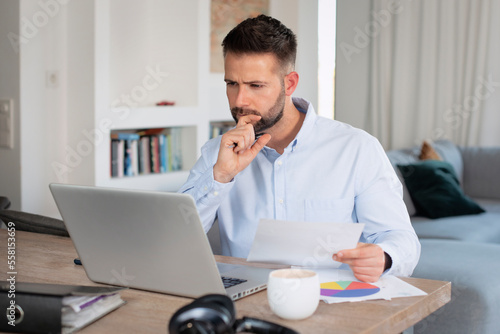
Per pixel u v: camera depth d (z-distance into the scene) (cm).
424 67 523
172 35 409
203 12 402
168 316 111
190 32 402
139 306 117
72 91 366
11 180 361
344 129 174
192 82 405
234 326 92
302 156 171
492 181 456
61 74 367
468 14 507
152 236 118
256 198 174
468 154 472
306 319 108
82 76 360
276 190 171
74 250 164
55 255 158
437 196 378
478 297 238
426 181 385
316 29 505
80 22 359
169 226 115
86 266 132
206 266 116
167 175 400
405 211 165
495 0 495
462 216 377
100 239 126
